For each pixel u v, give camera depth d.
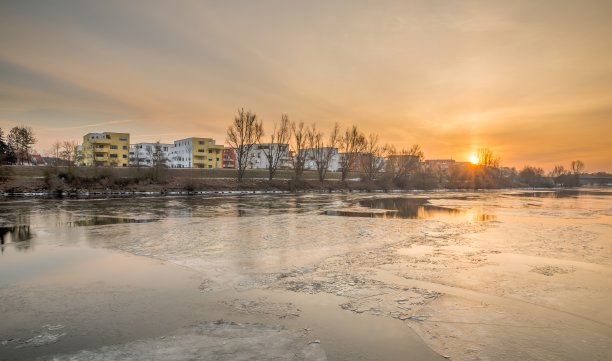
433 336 10.30
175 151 134.25
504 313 11.95
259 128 85.62
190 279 15.20
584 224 32.97
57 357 9.02
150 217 34.06
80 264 17.42
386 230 27.91
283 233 25.91
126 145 114.25
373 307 12.37
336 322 11.17
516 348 9.63
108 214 35.91
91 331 10.46
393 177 110.25
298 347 9.60
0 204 44.88
